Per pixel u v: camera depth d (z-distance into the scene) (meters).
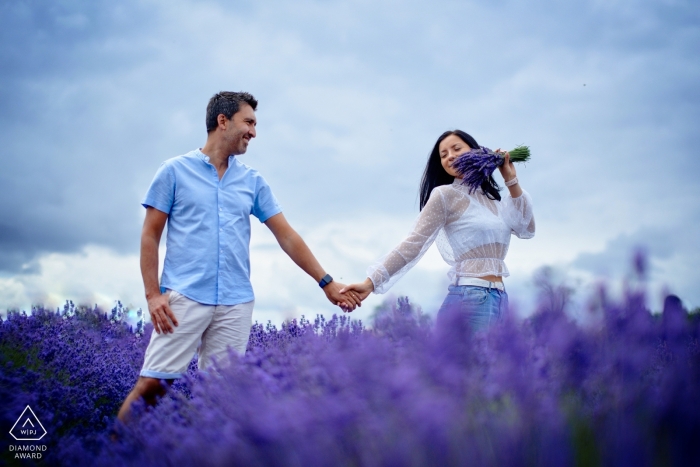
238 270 3.96
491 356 1.98
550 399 1.62
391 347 2.23
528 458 1.45
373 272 4.07
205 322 3.80
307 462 1.52
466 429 1.52
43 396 3.36
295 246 4.25
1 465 2.66
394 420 1.54
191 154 4.01
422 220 4.00
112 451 2.52
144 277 3.78
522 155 4.00
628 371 1.68
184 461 1.92
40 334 4.89
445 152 4.22
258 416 1.68
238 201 4.02
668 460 1.42
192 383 3.23
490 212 3.93
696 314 1.90
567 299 1.83
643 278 1.79
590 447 1.46
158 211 3.85
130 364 5.21
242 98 4.01
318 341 2.93
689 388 1.50
